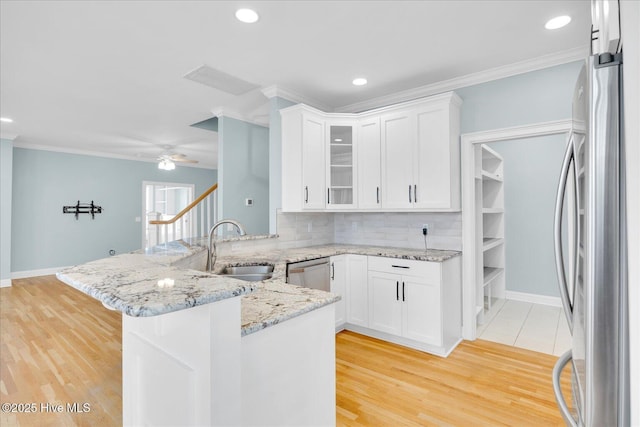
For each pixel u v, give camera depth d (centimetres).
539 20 225
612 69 83
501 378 243
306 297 140
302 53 271
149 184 794
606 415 83
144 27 232
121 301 74
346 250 337
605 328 83
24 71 301
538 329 342
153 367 113
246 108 410
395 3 207
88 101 383
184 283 92
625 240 81
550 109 275
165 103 391
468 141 312
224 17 221
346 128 358
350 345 302
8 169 548
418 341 290
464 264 316
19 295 487
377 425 190
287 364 118
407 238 356
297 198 332
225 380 89
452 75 312
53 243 650
